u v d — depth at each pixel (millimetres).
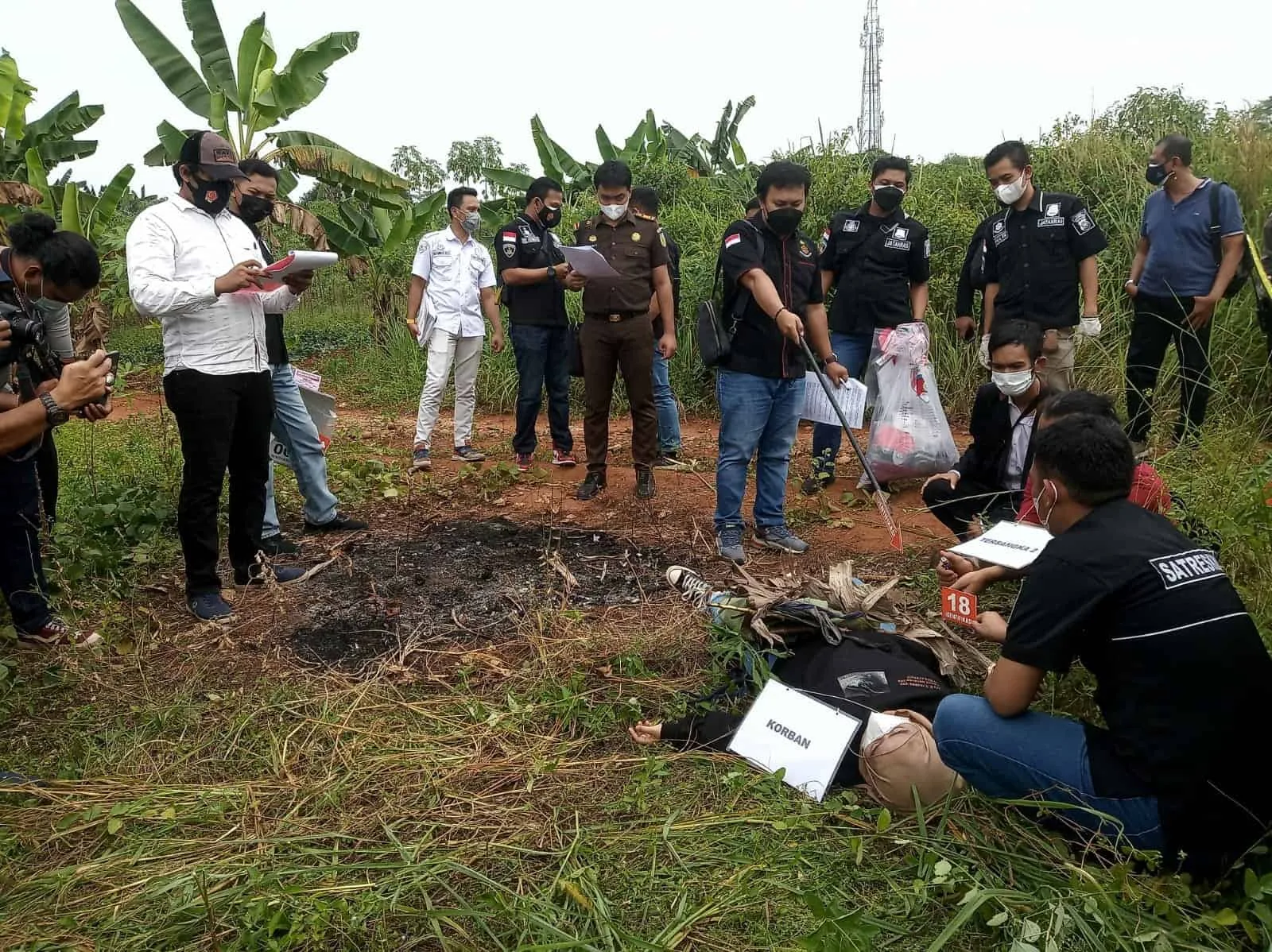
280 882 2107
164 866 2211
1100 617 2066
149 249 3465
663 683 3168
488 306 6531
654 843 2240
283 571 4184
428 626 3699
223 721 2959
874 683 2670
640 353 5230
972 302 5770
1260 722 1982
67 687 3176
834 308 5625
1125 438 2182
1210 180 5223
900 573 4156
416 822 2391
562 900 2082
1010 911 1918
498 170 12062
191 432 3582
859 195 8688
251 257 3773
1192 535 3291
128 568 4117
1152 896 1911
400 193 10312
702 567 4324
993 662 3066
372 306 11820
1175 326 5273
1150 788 2031
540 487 5824
